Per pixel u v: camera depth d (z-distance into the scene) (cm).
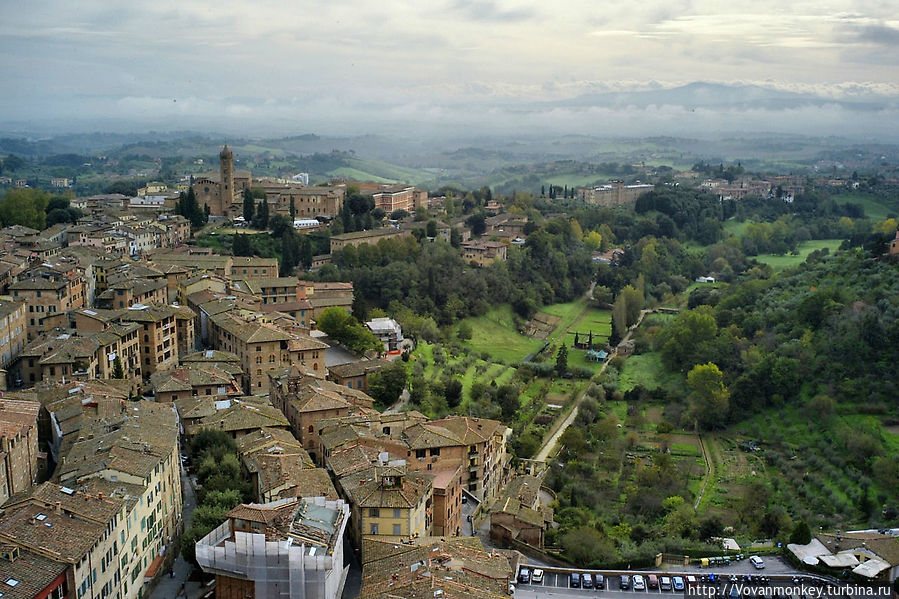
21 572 10262
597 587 15562
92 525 11462
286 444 17250
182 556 14138
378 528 14988
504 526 17662
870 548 16838
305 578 12188
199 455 17100
